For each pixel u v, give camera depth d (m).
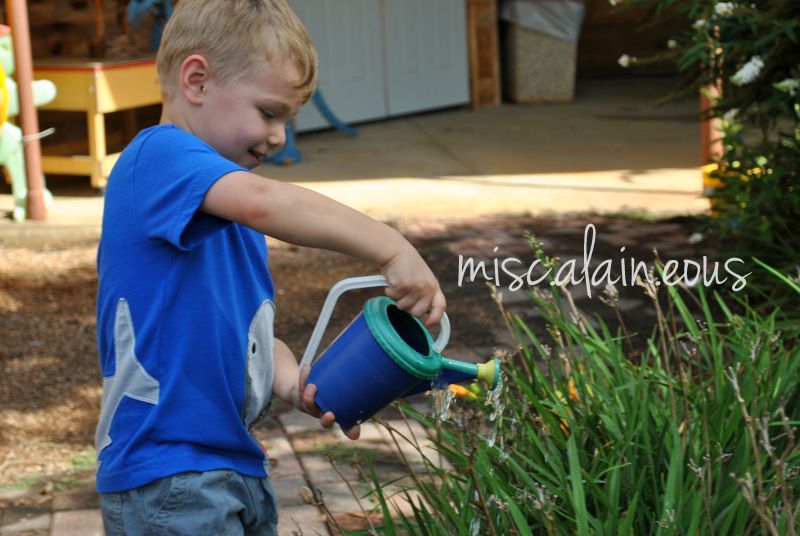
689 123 10.30
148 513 1.79
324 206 1.66
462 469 2.51
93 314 5.19
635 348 4.34
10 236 6.45
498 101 11.84
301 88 1.82
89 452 3.67
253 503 1.92
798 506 2.08
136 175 1.74
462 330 4.73
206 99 1.79
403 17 11.07
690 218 6.46
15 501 3.30
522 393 2.67
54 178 8.15
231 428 1.84
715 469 2.24
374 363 1.86
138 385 1.79
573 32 11.74
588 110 11.28
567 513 2.27
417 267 1.67
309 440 3.67
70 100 7.45
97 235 6.54
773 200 4.84
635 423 2.40
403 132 10.30
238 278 1.89
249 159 1.85
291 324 4.98
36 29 8.22
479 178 8.05
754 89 4.71
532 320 4.79
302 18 10.29
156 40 8.30
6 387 4.27
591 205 7.07
